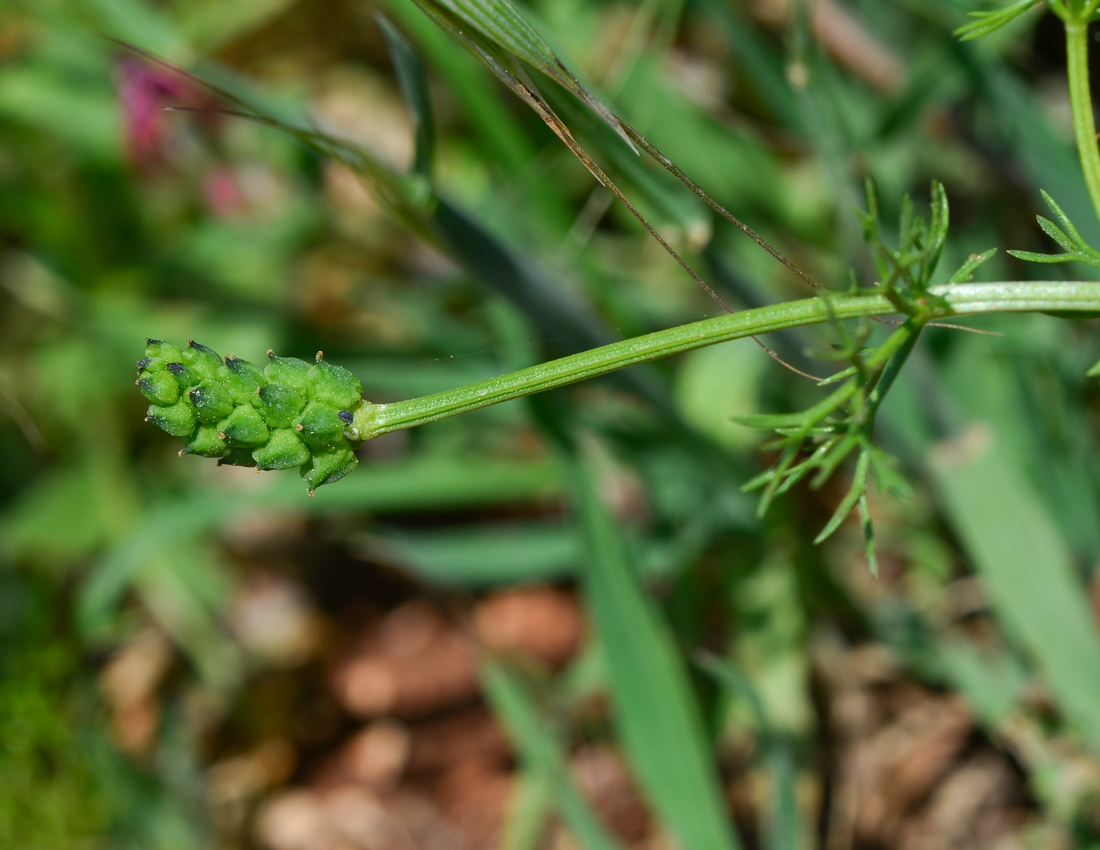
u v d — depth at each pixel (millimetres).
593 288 516
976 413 499
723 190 566
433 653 684
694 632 551
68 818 545
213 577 661
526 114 532
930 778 549
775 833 437
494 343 583
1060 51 570
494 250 413
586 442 607
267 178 635
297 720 674
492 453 649
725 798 566
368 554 560
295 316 662
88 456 670
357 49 733
